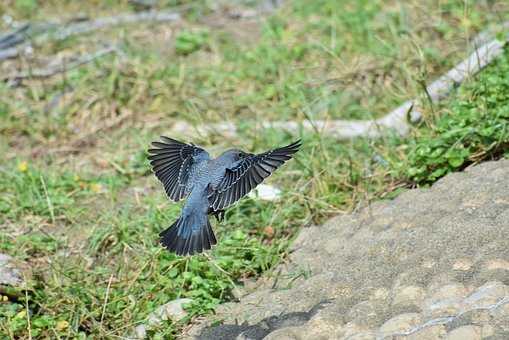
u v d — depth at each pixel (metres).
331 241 11.22
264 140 14.47
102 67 17.38
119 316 10.88
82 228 13.01
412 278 9.47
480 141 12.19
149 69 17.14
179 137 15.25
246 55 17.56
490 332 8.14
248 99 16.17
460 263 9.48
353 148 13.81
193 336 10.04
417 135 13.14
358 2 18.84
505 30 15.15
